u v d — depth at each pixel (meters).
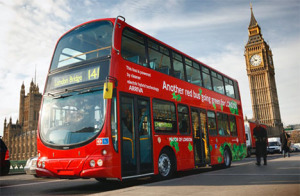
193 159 10.69
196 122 11.52
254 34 130.12
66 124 7.87
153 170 8.52
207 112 12.62
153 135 8.80
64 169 7.38
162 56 10.34
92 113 7.59
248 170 9.97
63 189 8.83
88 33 8.83
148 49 9.64
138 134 8.20
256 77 126.50
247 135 34.59
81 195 7.41
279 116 128.12
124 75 8.18
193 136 11.04
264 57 125.81
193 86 11.96
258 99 124.50
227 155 13.70
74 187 9.21
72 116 7.87
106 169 6.98
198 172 13.10
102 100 7.55
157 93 9.48
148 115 8.83
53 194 7.76
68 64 8.71
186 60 11.98
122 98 7.93
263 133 12.43
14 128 152.50
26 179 13.48
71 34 9.19
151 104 9.05
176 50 11.41
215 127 13.05
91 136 7.31
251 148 34.81
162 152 9.21
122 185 9.29
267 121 121.31
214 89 13.96
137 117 8.30
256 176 7.91
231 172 9.51
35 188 9.38
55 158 7.62
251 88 126.56
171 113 10.01
